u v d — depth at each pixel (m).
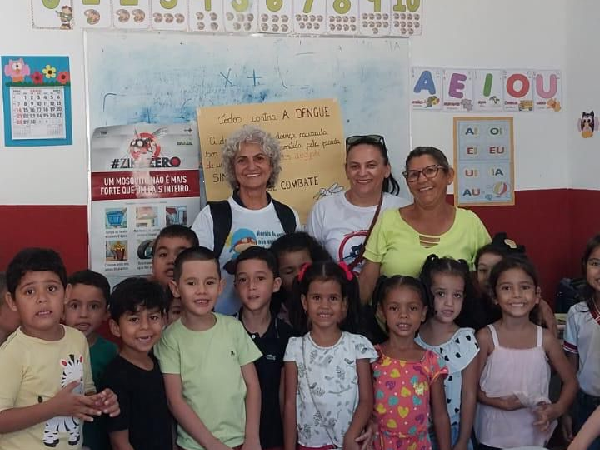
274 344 2.58
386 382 2.50
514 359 2.60
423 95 3.53
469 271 2.65
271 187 3.10
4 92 3.10
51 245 3.17
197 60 3.27
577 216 3.70
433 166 2.63
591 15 3.52
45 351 2.15
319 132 3.39
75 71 3.16
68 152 3.17
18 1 3.09
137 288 2.31
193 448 2.38
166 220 3.28
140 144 3.23
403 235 2.73
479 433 2.67
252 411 2.44
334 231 2.91
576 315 2.80
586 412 2.76
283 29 3.36
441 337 2.62
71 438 2.18
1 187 3.12
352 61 3.44
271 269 2.56
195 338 2.42
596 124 3.53
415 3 3.50
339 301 2.50
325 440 2.47
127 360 2.33
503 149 3.66
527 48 3.67
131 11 3.20
